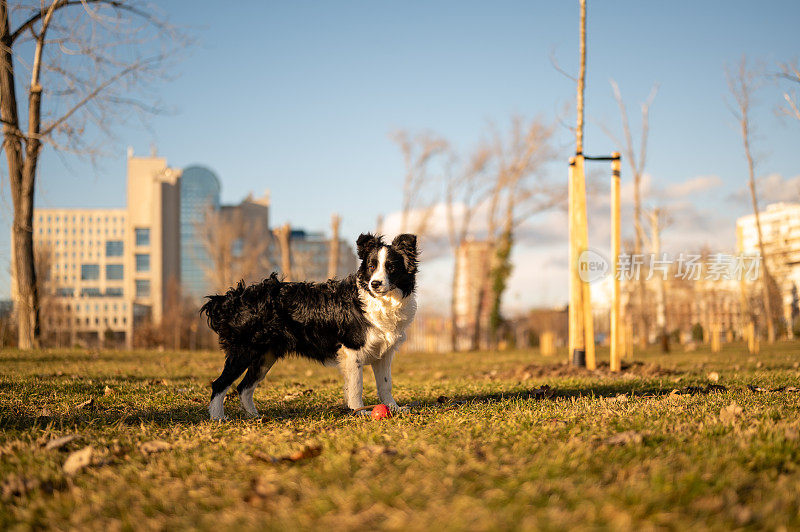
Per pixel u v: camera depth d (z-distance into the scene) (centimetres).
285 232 3183
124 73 1393
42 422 479
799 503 237
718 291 3422
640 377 855
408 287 561
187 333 3909
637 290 3136
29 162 1445
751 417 419
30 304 1477
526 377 920
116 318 6675
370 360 573
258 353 548
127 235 8088
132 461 338
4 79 1388
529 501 240
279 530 223
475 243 3269
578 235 993
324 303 553
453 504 238
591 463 293
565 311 4175
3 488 295
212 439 402
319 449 343
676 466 290
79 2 1401
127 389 709
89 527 244
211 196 8350
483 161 2938
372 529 221
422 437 372
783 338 3186
